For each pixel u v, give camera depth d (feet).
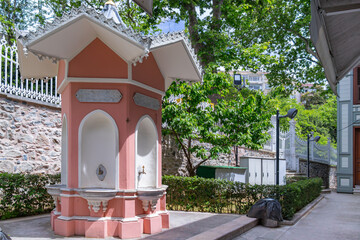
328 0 9.68
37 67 24.47
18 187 25.08
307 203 42.39
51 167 32.40
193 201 31.40
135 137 20.40
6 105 28.73
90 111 19.99
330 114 111.75
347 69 14.37
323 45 11.75
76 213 19.67
